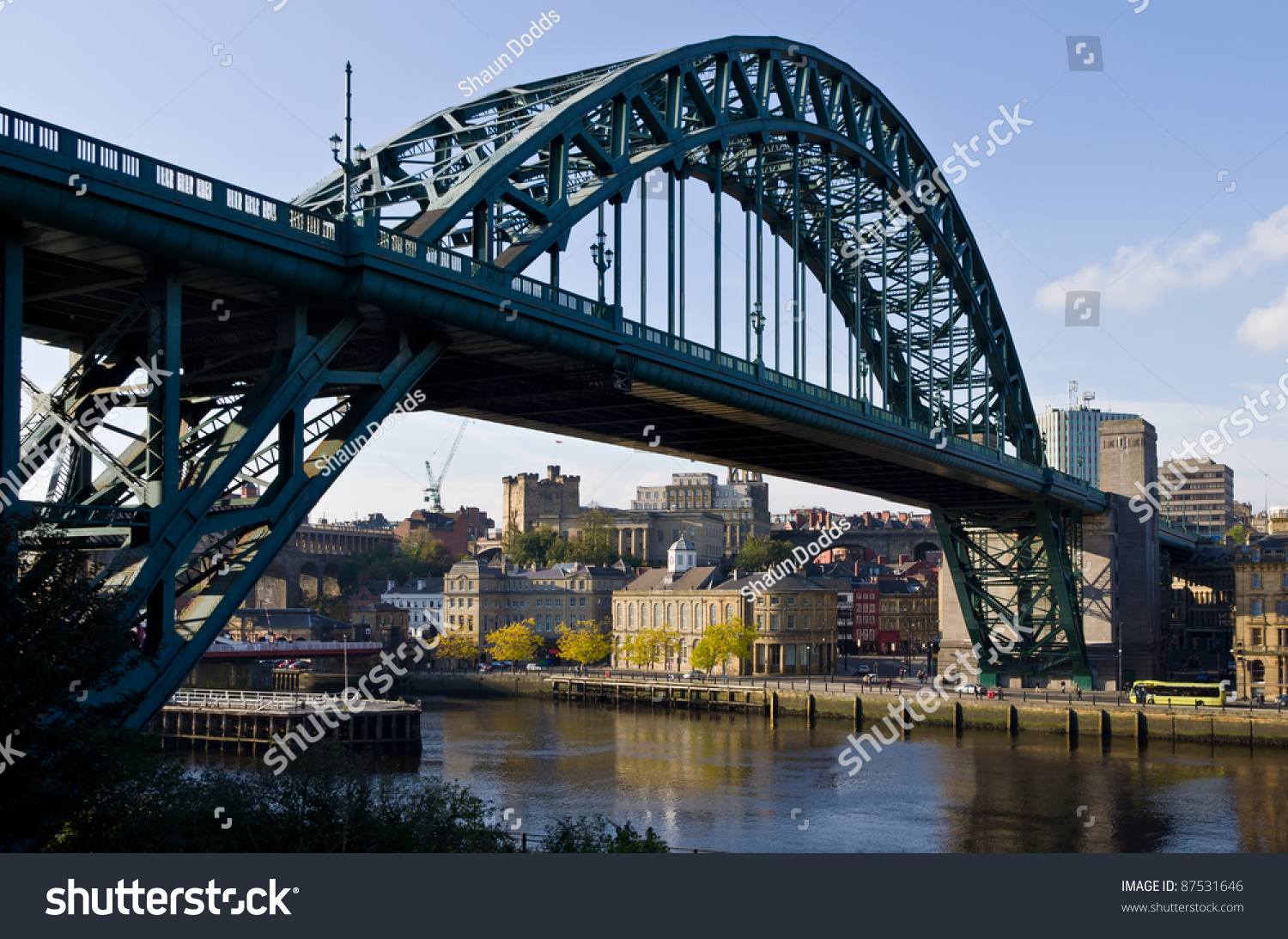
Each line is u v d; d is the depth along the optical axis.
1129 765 99.50
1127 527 141.12
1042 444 123.50
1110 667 135.75
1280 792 86.81
